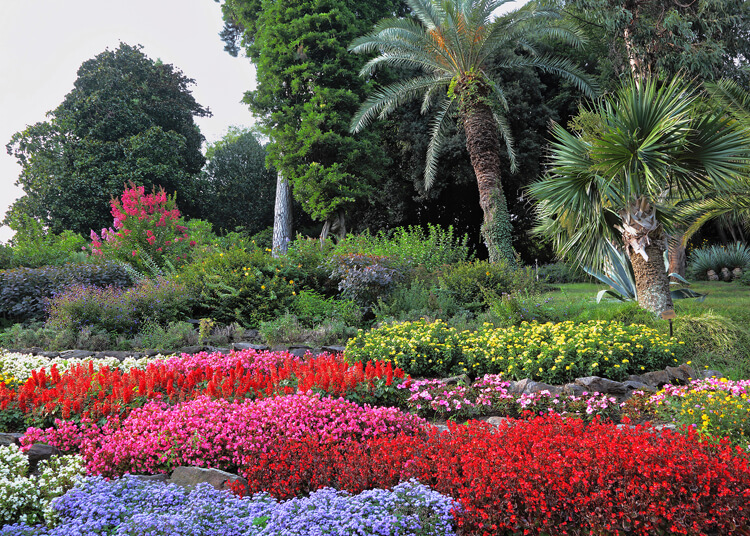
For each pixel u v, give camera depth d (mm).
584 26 20078
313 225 30172
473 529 2760
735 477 2723
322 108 19375
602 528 2592
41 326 9883
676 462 2793
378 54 21016
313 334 8406
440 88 17875
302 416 4152
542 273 18484
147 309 9586
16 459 3502
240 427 3953
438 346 6695
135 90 26297
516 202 23328
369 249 12758
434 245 13773
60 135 24812
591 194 8328
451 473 3021
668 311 6691
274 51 20250
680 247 16281
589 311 8672
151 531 2584
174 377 5371
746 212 11055
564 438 3223
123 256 13641
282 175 20953
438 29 14398
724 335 6992
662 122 7320
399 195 23266
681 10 17484
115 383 5000
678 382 5820
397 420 4230
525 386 5453
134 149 24609
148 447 3787
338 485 3176
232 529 2641
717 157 7617
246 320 9789
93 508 2793
